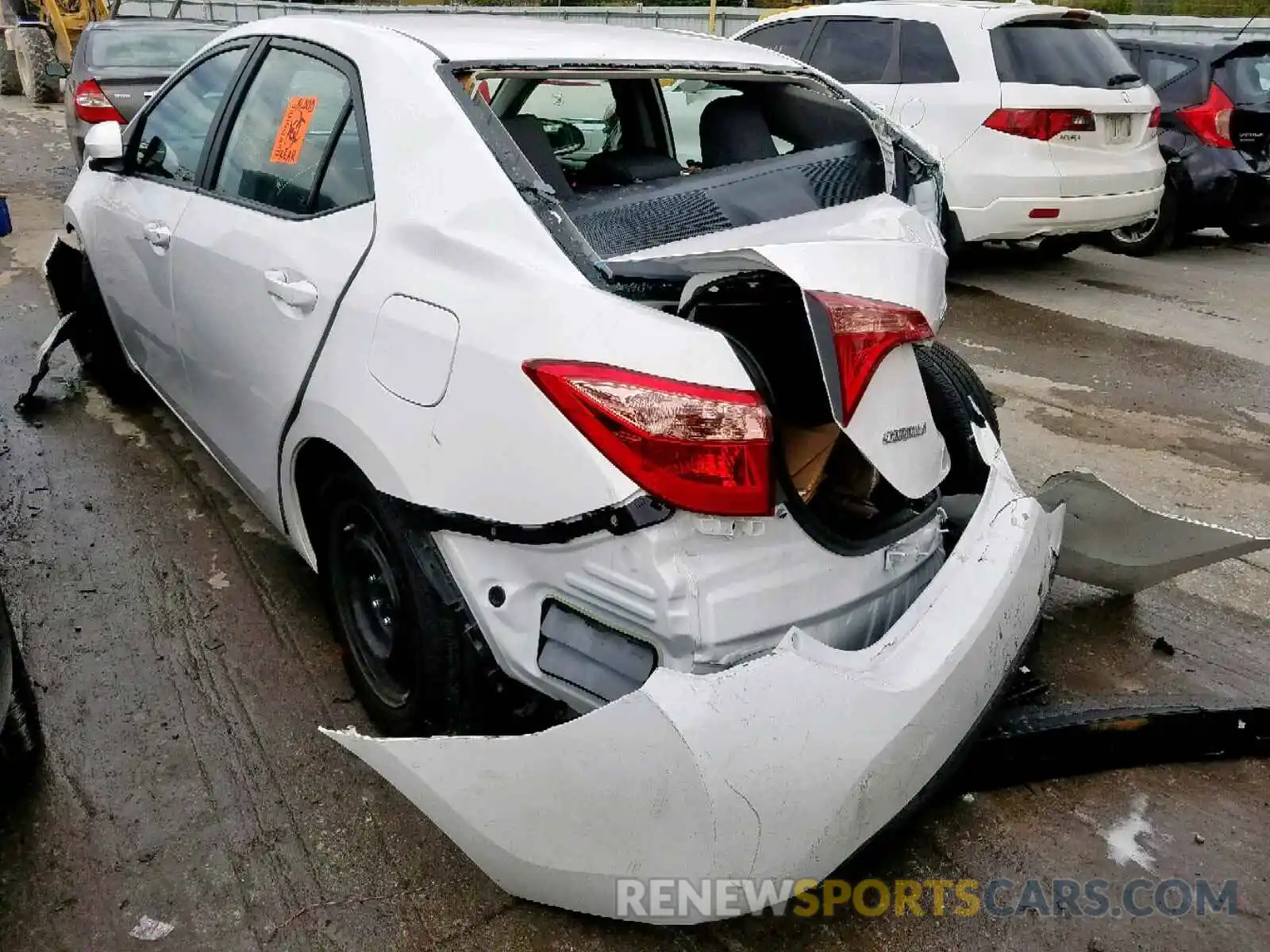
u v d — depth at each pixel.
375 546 2.49
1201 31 10.52
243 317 2.82
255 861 2.27
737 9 14.70
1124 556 3.12
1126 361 5.96
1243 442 4.82
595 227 2.34
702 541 1.92
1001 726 2.50
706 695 1.68
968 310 6.96
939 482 2.21
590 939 2.10
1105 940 2.15
